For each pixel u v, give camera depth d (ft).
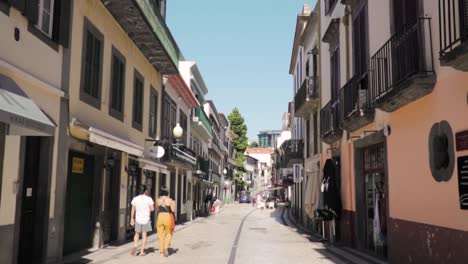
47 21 34.58
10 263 28.76
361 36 45.37
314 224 75.15
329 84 63.26
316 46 74.64
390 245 36.68
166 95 79.10
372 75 40.16
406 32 32.30
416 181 31.86
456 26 25.44
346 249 48.26
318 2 71.20
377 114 40.50
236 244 54.75
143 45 58.95
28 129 26.16
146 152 63.93
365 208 47.32
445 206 27.43
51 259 34.73
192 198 115.14
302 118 98.99
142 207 43.65
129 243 52.70
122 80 52.70
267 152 452.76
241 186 326.85
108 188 50.80
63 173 36.50
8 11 28.07
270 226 88.38
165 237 43.75
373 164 44.52
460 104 25.81
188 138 108.17
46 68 33.63
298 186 104.88
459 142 25.79
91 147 43.65
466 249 24.79
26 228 32.50
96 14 43.73
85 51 40.91
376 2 40.14
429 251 29.55
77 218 42.22
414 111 32.19
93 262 37.47
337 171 57.00
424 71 28.94
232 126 282.15
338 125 55.01
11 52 28.55
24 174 32.09
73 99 38.37
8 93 25.18
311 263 38.78
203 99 144.15
